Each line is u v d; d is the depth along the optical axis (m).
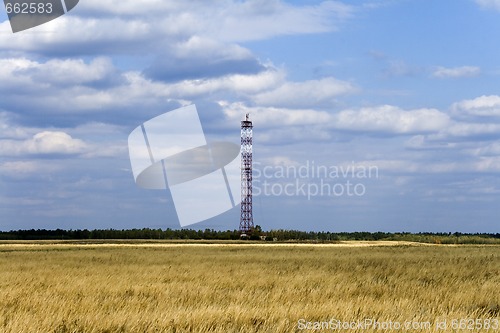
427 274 31.58
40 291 23.50
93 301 19.67
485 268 37.00
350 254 63.38
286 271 34.66
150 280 29.03
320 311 17.20
